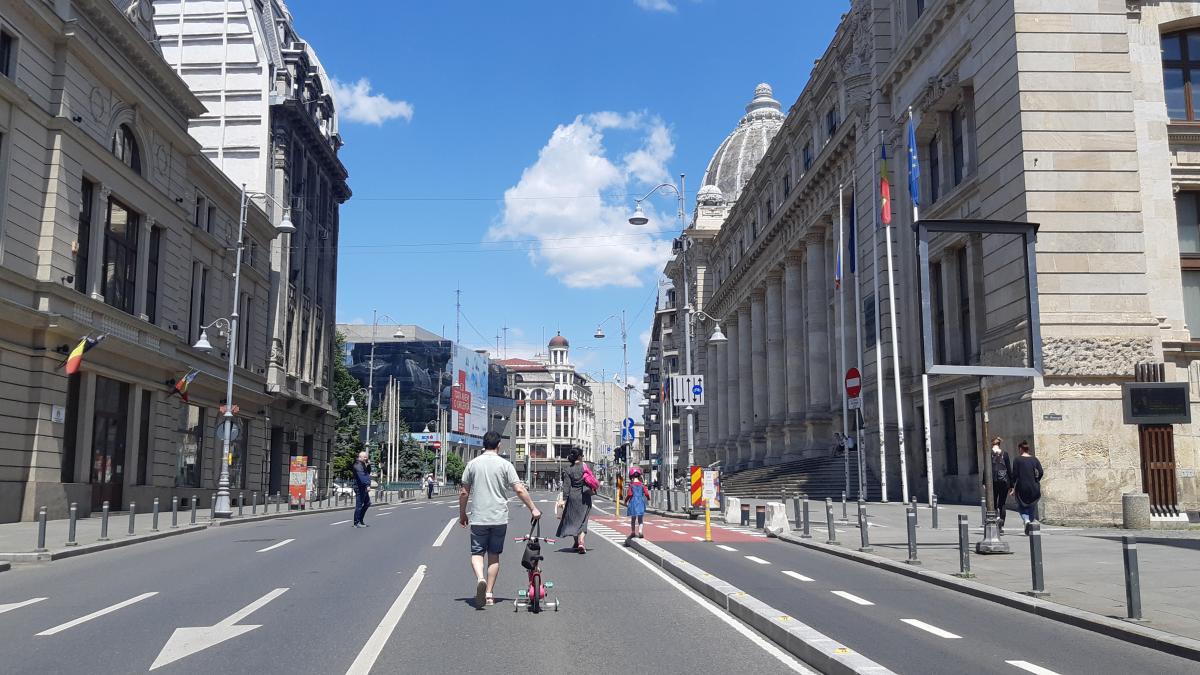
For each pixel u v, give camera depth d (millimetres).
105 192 30531
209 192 40969
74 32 27812
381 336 145250
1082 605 10773
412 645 8812
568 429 179625
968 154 32188
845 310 46219
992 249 28016
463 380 136875
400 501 61656
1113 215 26266
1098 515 24500
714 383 89438
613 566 15758
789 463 54531
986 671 7863
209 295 41562
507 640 9070
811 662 8031
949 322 35031
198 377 39000
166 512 35125
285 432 53594
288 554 17469
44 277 27047
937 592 12586
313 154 58938
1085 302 25812
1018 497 19766
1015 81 27062
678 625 9992
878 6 41938
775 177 64500
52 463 27250
